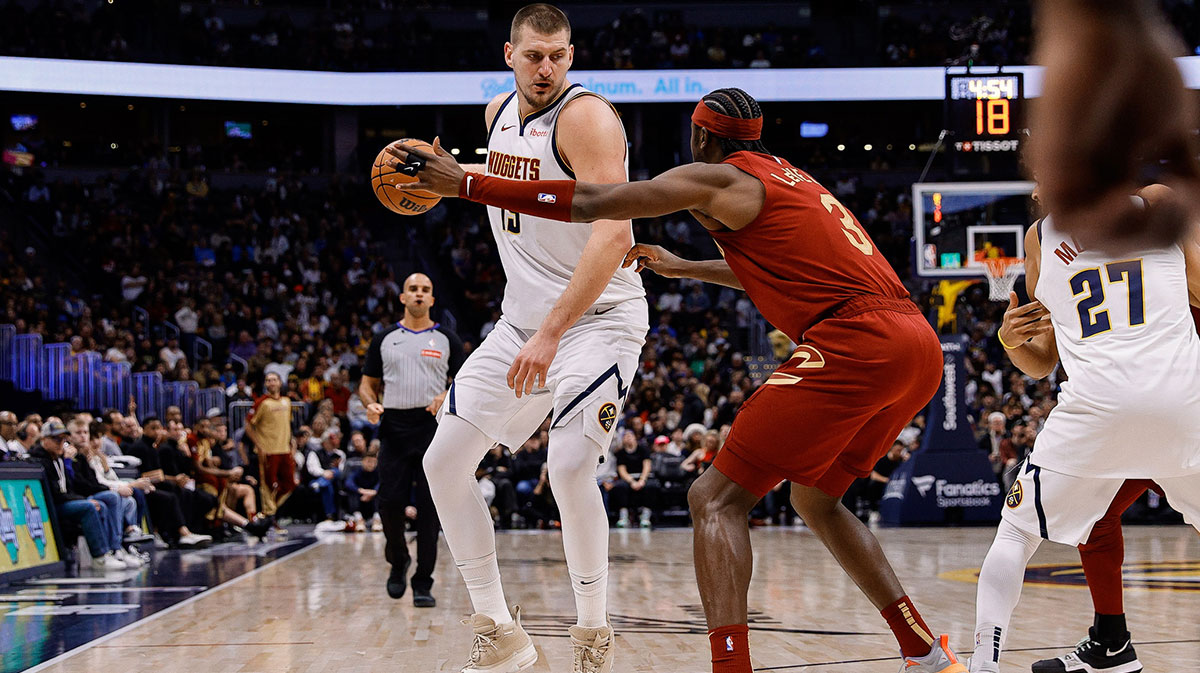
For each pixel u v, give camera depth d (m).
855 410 2.62
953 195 12.58
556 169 3.27
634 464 13.14
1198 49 19.62
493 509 12.78
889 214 23.20
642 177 23.17
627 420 13.73
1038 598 5.90
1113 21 0.82
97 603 5.90
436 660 3.98
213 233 21.58
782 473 2.65
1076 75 0.82
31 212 20.55
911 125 24.69
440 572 7.59
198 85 21.50
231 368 17.00
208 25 22.83
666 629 4.73
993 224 12.53
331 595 6.23
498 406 3.29
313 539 11.55
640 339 3.34
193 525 10.69
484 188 2.58
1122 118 0.82
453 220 23.41
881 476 13.62
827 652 4.06
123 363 14.84
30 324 15.98
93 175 22.38
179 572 7.79
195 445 11.22
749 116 2.84
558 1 24.78
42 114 22.88
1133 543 9.98
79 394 14.34
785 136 24.86
